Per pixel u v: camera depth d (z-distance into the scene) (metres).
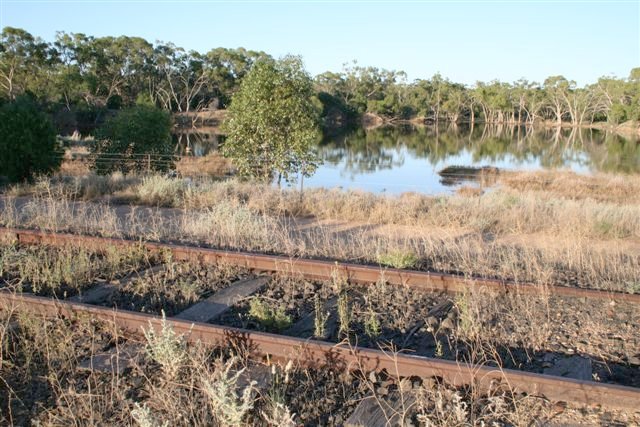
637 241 9.51
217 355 4.70
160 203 13.01
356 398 4.02
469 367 4.17
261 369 4.46
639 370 4.52
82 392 4.11
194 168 27.56
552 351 4.82
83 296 6.17
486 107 139.38
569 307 5.80
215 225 9.38
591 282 6.65
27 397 4.14
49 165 17.41
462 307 5.41
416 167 34.62
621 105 108.88
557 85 132.12
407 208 11.59
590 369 4.45
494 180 27.11
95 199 13.52
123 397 4.02
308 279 6.73
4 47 75.94
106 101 84.50
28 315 5.25
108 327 5.14
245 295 6.15
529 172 29.70
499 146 57.91
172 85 98.50
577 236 9.45
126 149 21.20
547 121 142.50
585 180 25.73
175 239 8.66
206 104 105.38
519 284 6.11
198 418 3.78
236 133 16.12
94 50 88.75
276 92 15.70
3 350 4.76
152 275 6.76
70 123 74.75
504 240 9.37
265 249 8.05
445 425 3.61
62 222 9.72
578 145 60.62
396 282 6.53
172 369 4.27
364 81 136.00
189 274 6.89
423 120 138.00
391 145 56.12
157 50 96.06
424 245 8.27
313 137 16.09
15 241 8.25
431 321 5.34
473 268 7.16
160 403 3.94
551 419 3.75
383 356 4.32
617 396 3.86
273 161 16.12
